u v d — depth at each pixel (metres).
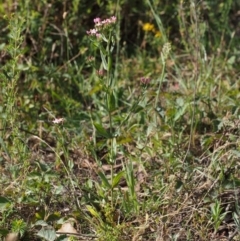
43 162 7.75
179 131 8.09
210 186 6.93
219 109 8.57
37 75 9.20
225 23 10.38
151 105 8.68
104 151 8.16
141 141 8.00
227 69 9.84
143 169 7.46
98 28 6.57
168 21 10.64
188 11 10.43
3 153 7.83
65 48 10.02
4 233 6.59
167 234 6.43
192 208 6.70
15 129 7.38
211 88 9.06
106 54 6.64
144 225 6.48
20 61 9.25
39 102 9.05
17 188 7.07
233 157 7.15
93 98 8.98
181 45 10.48
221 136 7.63
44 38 9.81
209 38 10.34
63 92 9.22
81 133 8.31
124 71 9.76
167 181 7.25
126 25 10.58
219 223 6.59
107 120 8.67
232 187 6.89
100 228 6.52
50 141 8.39
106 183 6.71
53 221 6.76
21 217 6.89
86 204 7.03
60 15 10.08
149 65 10.04
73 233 6.50
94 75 9.41
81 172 7.77
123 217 6.89
